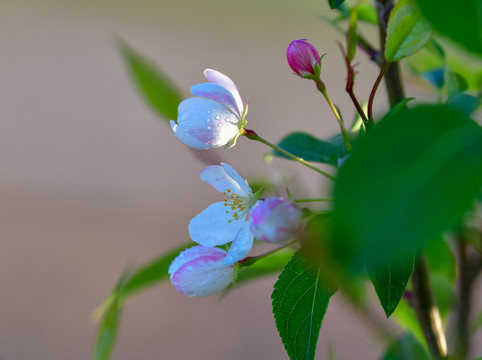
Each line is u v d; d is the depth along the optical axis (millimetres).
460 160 271
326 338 1068
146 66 506
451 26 307
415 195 263
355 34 408
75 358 1138
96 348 450
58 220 1380
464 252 440
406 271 376
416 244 252
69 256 1313
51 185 1437
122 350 1143
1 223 1367
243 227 406
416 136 281
